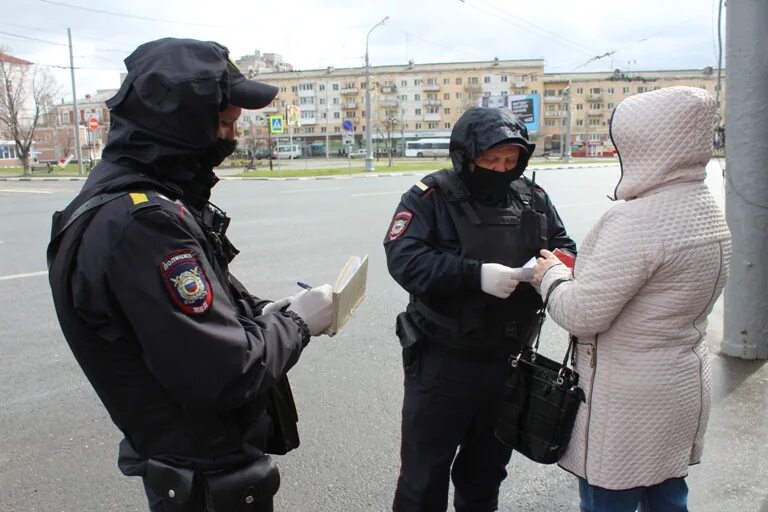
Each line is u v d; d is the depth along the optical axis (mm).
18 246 8742
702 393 1830
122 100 1393
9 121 36531
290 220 11203
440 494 2309
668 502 1911
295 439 1745
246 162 43375
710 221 1738
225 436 1451
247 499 1470
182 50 1378
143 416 1411
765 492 2801
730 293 4316
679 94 1678
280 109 80688
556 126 87000
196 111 1346
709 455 3111
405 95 88625
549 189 17594
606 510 1845
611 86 85625
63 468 3008
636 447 1776
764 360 4258
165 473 1432
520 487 2895
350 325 5172
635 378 1755
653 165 1694
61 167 41938
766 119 4012
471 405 2227
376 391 3902
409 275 2129
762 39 3910
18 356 4453
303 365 4316
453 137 2150
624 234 1696
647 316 1729
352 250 8266
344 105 90312
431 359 2211
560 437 1875
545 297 1872
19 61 37750
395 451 3193
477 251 2148
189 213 1415
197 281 1316
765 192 4078
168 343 1284
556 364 1959
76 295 1305
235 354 1334
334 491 2848
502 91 85875
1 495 2781
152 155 1370
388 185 20906
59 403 3703
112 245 1280
